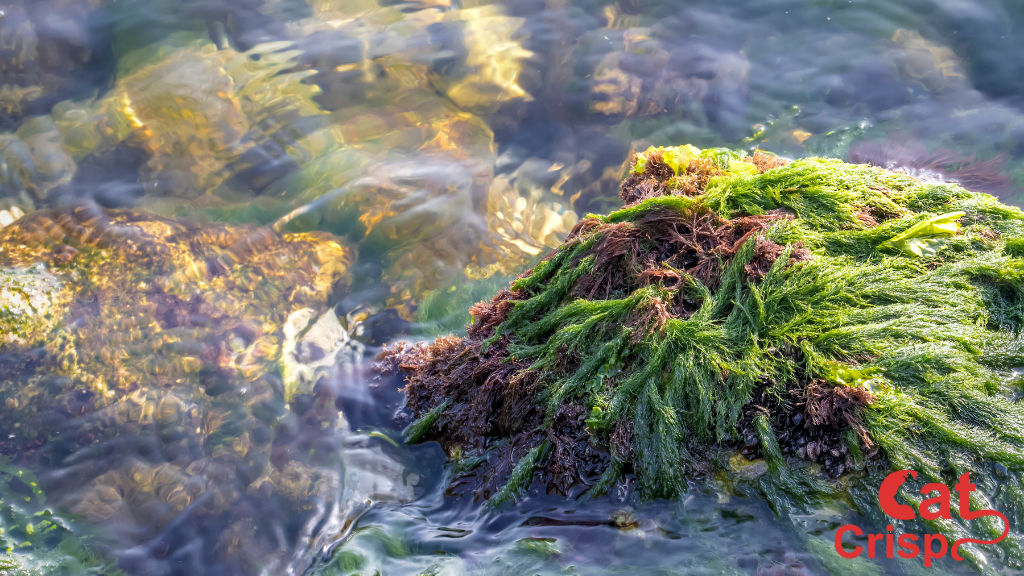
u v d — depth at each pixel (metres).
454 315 1.88
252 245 1.96
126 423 1.76
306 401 1.78
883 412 1.54
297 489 1.69
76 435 1.75
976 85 2.09
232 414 1.77
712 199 1.67
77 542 1.66
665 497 1.58
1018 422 1.52
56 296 1.86
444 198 2.02
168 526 1.67
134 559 1.65
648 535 1.57
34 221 1.95
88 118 2.13
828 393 1.55
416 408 1.73
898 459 1.52
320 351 1.84
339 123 2.13
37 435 1.75
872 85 2.11
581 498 1.60
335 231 1.99
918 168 1.95
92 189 2.02
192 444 1.74
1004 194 1.89
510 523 1.61
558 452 1.61
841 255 1.64
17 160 2.05
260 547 1.65
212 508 1.69
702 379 1.58
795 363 1.57
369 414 1.75
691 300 1.62
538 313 1.68
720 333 1.59
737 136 2.06
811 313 1.59
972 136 2.01
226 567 1.64
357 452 1.72
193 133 2.11
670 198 1.67
